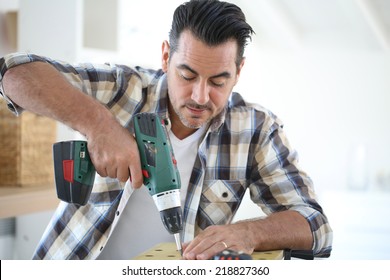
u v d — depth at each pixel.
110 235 1.65
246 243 1.37
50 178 2.73
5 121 2.58
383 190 4.73
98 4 3.13
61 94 1.36
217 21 1.37
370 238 4.31
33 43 2.87
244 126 1.71
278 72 5.04
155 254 1.37
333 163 4.95
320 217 1.57
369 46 4.72
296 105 5.02
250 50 4.97
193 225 1.67
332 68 4.91
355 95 4.86
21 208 2.35
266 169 1.71
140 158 1.33
